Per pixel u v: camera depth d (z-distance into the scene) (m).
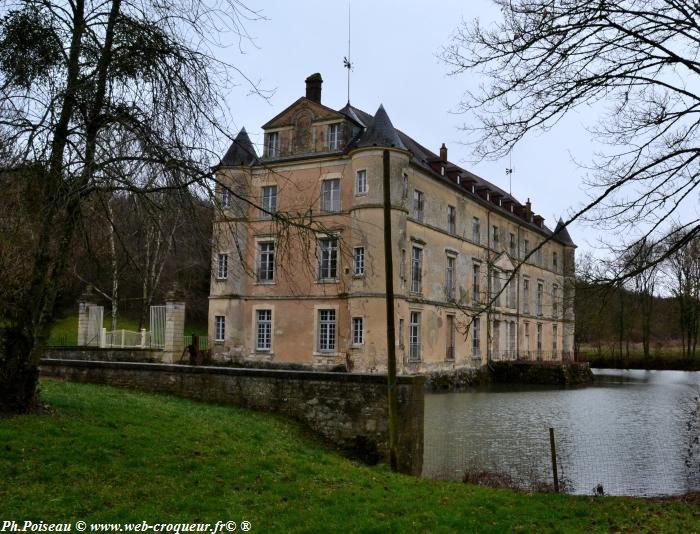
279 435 13.06
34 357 10.44
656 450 16.08
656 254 10.12
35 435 9.17
